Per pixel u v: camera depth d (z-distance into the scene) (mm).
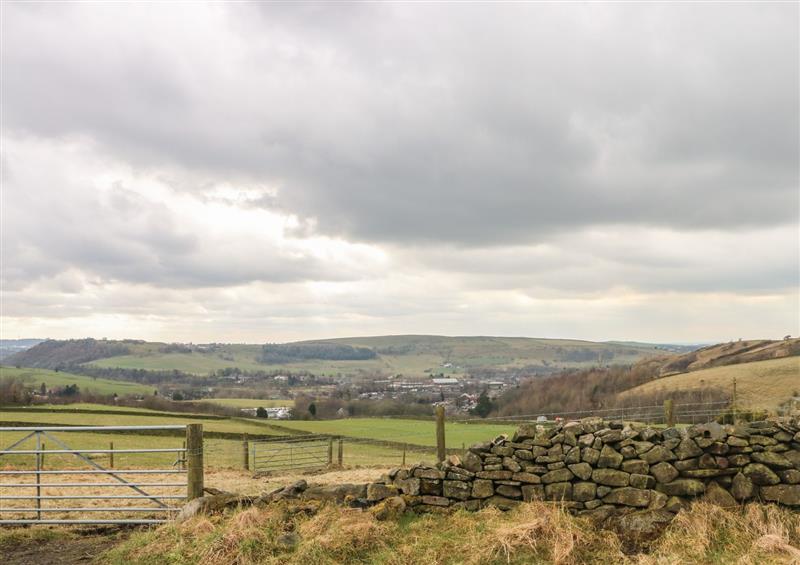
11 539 9477
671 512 8914
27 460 24203
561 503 9219
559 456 9508
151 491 14797
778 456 9133
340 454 24625
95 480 17156
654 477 9188
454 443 33375
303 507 9578
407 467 10062
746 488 9039
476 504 9641
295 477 19625
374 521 9016
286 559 7957
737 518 8648
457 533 8859
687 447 9227
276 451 30328
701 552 7969
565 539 8242
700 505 8859
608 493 9227
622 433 9469
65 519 10586
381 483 9961
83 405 67938
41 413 57062
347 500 9797
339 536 8422
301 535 8641
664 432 9445
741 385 42094
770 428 9305
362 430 44531
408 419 53844
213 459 27453
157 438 39094
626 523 8875
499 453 9797
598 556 8117
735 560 7809
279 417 64312
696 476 9156
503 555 8039
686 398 39969
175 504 11625
